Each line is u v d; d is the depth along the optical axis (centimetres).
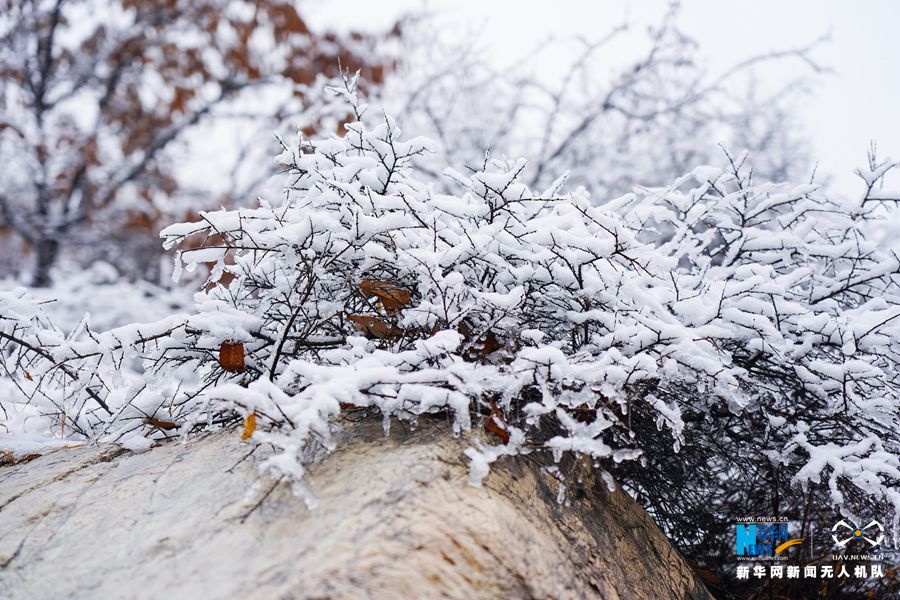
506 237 80
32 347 82
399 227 79
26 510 73
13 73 300
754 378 85
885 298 95
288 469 63
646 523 82
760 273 89
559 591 65
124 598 62
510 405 75
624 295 80
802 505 90
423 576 60
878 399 82
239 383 86
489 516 65
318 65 302
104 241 299
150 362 85
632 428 85
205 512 67
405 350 79
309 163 84
